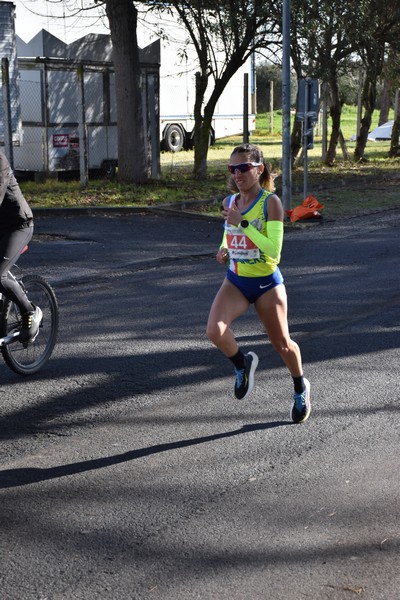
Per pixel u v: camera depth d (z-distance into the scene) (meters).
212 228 18.16
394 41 31.38
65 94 25.27
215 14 26.81
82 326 9.64
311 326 9.54
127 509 4.96
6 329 7.38
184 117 40.62
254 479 5.36
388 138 50.41
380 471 5.47
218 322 5.95
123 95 24.64
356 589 4.04
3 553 4.43
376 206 22.19
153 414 6.66
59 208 19.31
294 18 25.86
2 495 5.18
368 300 10.94
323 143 36.22
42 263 13.66
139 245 15.68
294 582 4.10
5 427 6.40
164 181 25.58
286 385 7.40
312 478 5.37
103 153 26.70
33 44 25.25
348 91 42.91
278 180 27.72
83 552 4.43
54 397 7.12
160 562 4.32
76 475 5.47
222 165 34.12
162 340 8.99
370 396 7.06
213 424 6.42
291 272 13.02
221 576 4.17
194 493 5.17
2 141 24.91
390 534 4.60
